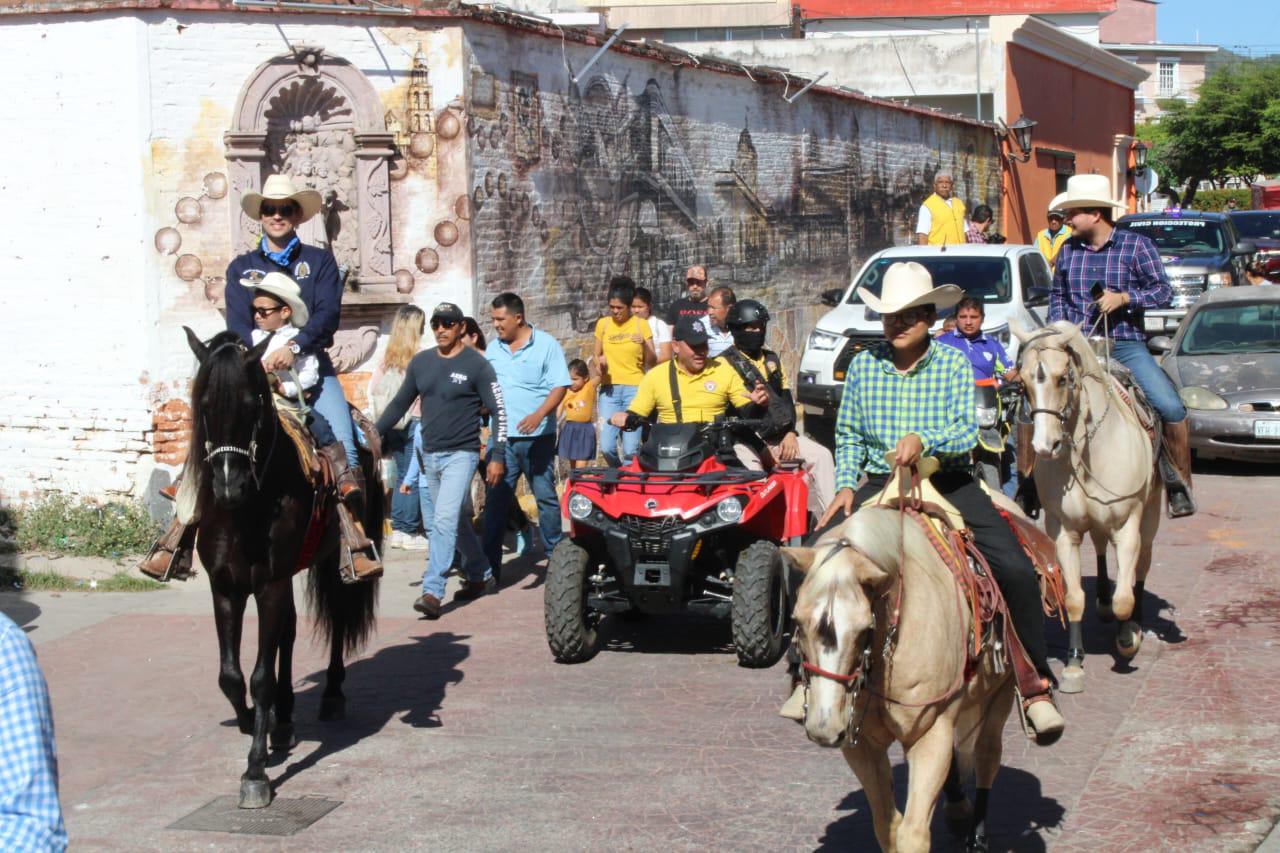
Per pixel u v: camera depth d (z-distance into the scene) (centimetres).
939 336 1119
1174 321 2209
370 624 815
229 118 1242
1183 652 886
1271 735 731
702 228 1795
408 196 1296
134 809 667
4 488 1285
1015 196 3062
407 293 1298
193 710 815
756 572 866
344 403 792
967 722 532
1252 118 5722
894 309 544
